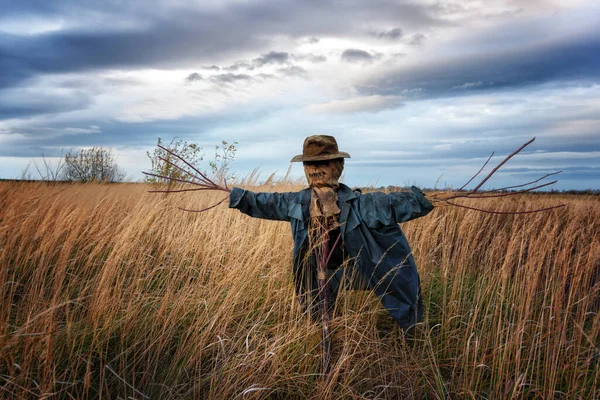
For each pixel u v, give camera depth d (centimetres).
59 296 341
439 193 302
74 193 599
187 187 753
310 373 296
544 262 424
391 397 294
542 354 324
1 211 442
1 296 302
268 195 323
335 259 333
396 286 314
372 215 306
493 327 342
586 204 883
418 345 347
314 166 316
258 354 303
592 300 360
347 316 333
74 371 261
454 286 404
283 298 371
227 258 477
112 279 354
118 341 301
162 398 262
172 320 321
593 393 274
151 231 506
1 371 242
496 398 284
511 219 684
